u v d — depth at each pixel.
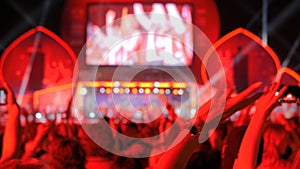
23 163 2.53
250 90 2.88
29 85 27.70
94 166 6.47
